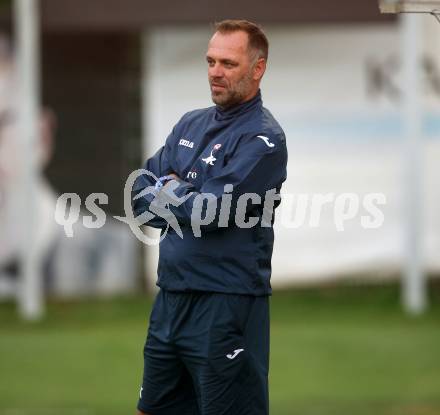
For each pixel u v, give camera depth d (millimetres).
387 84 45750
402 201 45844
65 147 45250
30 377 35219
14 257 44625
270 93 45656
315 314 43625
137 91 45781
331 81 45812
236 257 16453
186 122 17281
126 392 33469
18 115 43969
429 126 45844
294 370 36000
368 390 33594
